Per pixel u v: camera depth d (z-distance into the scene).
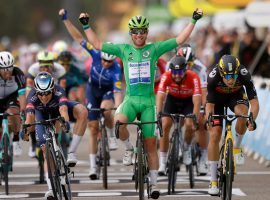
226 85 20.55
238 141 20.88
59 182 19.83
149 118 20.48
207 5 59.19
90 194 23.00
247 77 20.12
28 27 153.88
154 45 20.77
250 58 39.41
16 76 24.19
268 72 36.50
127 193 23.16
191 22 20.70
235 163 20.81
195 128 22.52
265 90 31.94
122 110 20.56
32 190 23.97
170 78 23.55
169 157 23.02
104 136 24.30
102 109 24.50
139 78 20.59
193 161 24.38
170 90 24.00
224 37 43.69
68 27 22.08
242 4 50.41
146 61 20.61
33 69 26.66
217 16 52.97
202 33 53.78
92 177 25.91
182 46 25.19
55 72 26.98
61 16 21.91
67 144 26.22
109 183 25.25
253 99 20.41
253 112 20.30
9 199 22.27
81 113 21.98
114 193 23.16
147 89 20.67
